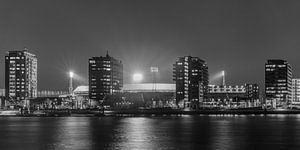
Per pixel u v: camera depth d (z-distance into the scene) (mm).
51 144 176625
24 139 195375
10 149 164000
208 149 158250
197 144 172125
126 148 163375
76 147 167250
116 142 181000
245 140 184375
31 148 165875
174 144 172750
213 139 188875
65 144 176125
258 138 192000
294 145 168000
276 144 171000
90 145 172375
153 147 164750
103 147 166625
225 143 174875
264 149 158125
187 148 161375
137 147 165375
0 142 184250
